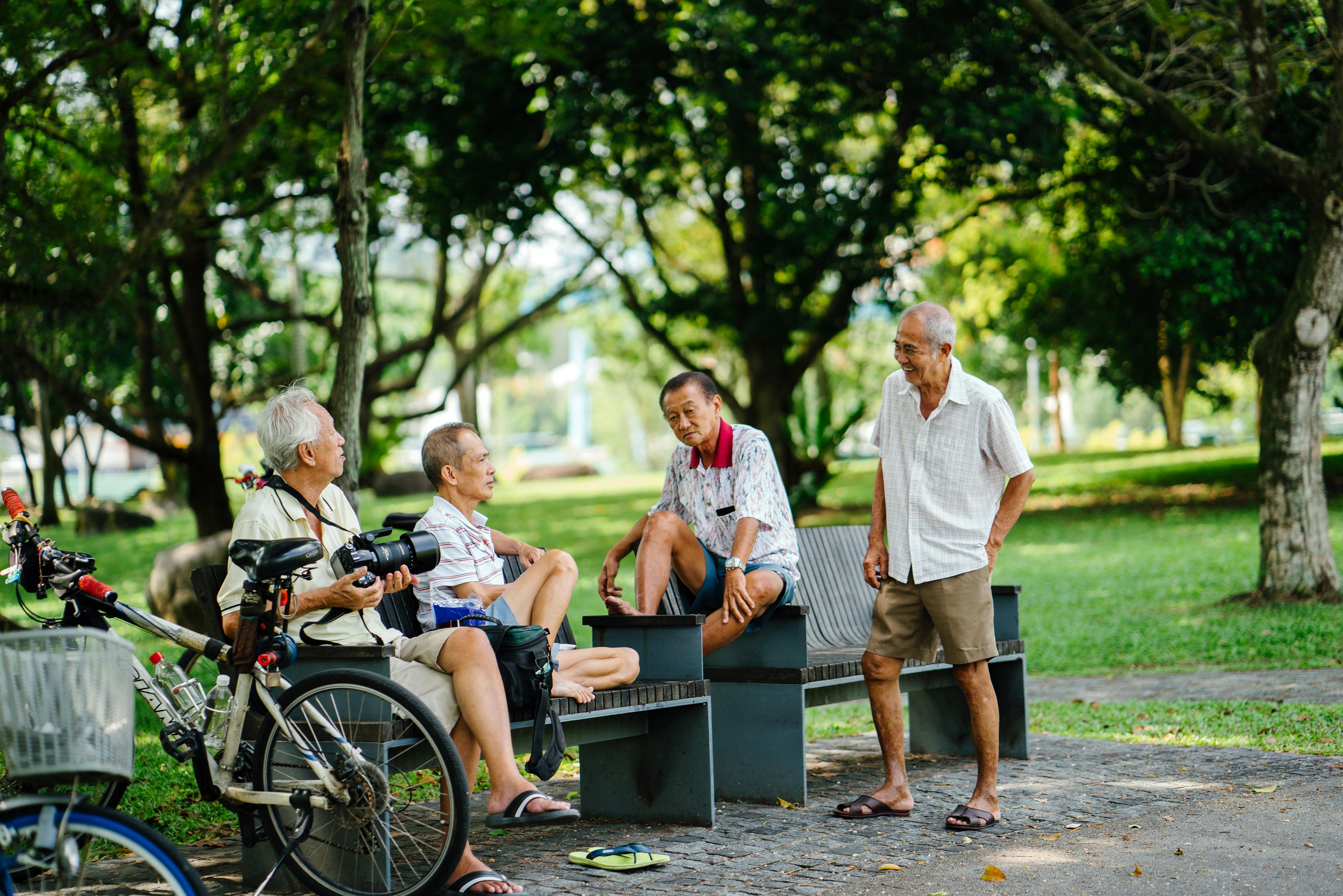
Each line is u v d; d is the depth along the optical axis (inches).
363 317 234.1
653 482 1180.5
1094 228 702.5
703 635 180.2
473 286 780.0
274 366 933.2
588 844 163.5
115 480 1779.0
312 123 425.4
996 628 225.0
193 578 146.7
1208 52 421.4
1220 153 397.4
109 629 132.3
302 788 133.8
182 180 347.6
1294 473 397.4
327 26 311.9
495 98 575.8
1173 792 184.2
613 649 167.3
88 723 100.1
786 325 689.0
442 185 594.9
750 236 689.0
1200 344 735.1
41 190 366.6
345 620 147.2
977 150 578.2
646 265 915.4
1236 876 137.6
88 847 114.0
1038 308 861.8
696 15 553.0
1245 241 561.9
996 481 174.6
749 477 185.2
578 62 487.2
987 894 134.4
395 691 130.8
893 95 628.4
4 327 414.3
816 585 233.9
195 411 547.8
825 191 634.2
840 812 174.2
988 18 562.6
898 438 177.2
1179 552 550.6
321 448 149.2
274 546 126.3
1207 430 2431.1
